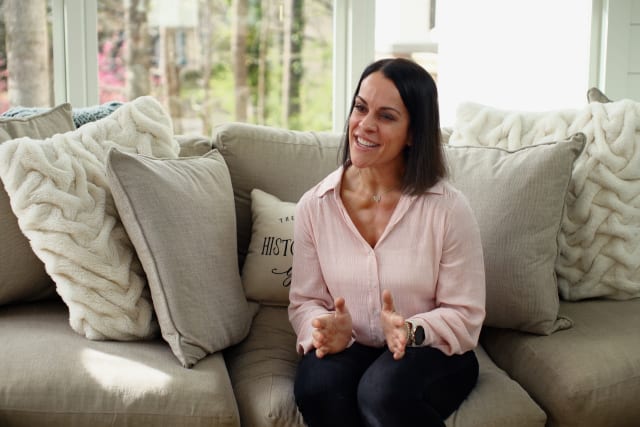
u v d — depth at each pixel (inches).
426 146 64.1
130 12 109.4
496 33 121.0
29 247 71.3
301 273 68.8
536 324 72.7
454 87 121.3
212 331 66.8
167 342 68.3
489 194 74.9
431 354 61.4
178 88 112.8
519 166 74.8
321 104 117.4
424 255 64.3
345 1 115.1
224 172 77.8
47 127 78.2
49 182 66.7
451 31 120.2
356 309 66.0
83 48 108.1
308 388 59.6
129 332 66.2
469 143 85.4
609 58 117.2
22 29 107.0
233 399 61.5
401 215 64.7
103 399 58.3
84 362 61.1
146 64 111.3
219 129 87.8
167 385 59.6
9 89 108.0
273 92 115.6
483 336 79.0
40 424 58.3
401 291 64.7
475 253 64.5
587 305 80.0
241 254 86.6
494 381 66.3
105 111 86.8
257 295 81.0
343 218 66.7
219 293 68.7
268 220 81.6
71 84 108.3
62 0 107.5
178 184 68.9
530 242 73.2
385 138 62.9
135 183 65.2
